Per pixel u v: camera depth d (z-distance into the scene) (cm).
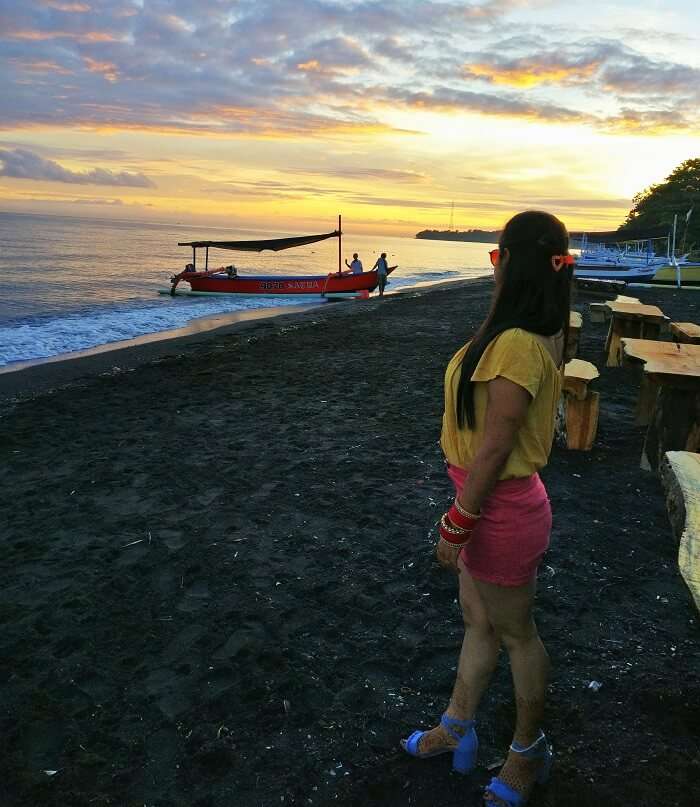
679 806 200
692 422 473
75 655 291
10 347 1376
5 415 743
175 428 673
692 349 550
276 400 789
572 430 552
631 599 329
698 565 172
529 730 197
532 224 162
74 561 383
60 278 3216
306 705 255
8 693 265
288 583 353
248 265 5406
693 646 289
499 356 159
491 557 176
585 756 222
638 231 2873
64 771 223
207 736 239
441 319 1680
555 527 411
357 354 1126
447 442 181
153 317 1955
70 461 572
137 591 348
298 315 1981
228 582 355
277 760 226
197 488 500
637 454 549
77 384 931
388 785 213
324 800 209
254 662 283
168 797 212
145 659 288
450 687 264
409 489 489
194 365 1053
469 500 165
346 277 2592
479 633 200
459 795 209
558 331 165
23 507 470
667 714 244
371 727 242
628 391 776
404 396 796
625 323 905
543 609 320
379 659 284
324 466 543
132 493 493
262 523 433
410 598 335
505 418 158
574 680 264
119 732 242
